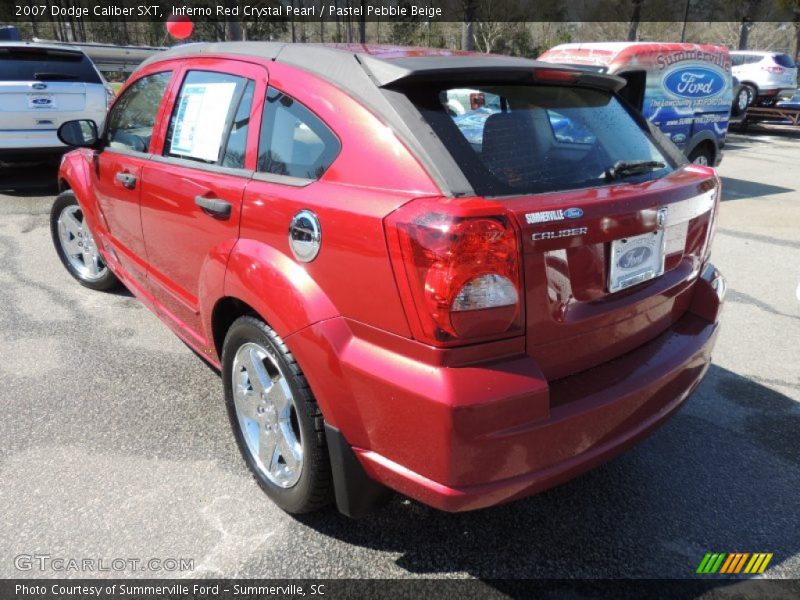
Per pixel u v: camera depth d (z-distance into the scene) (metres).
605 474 2.84
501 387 1.83
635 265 2.20
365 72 2.16
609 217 2.02
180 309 3.17
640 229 2.13
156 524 2.44
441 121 2.03
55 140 7.72
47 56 7.85
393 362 1.90
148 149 3.27
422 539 2.42
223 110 2.72
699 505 2.65
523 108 2.28
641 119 2.78
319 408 2.17
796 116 17.75
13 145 7.51
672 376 2.31
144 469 2.76
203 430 3.06
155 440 2.97
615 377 2.17
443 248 1.73
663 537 2.46
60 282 4.96
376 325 1.94
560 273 1.95
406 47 2.67
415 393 1.83
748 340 4.30
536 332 1.94
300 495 2.34
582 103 2.52
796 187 10.22
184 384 3.49
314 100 2.26
